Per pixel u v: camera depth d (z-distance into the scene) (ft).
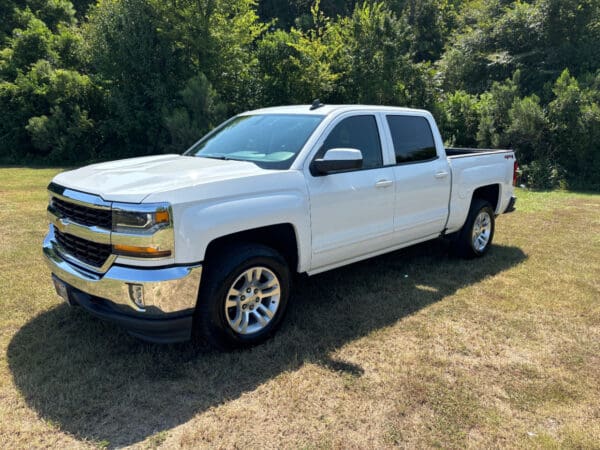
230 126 16.65
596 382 11.00
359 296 15.76
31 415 9.53
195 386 10.58
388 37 58.85
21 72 59.88
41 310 14.24
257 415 9.69
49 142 57.72
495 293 16.19
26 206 29.09
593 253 20.99
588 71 52.54
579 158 44.80
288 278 12.75
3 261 18.53
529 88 59.57
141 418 9.53
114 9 58.03
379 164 15.42
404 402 10.16
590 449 8.85
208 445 8.85
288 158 13.28
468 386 10.76
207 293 11.13
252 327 12.30
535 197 37.22
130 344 12.32
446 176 17.69
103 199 10.52
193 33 59.67
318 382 10.84
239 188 11.53
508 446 8.92
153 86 58.23
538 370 11.46
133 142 61.98
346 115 14.73
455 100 54.24
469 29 71.36
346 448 8.82
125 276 10.30
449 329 13.50
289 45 59.72
